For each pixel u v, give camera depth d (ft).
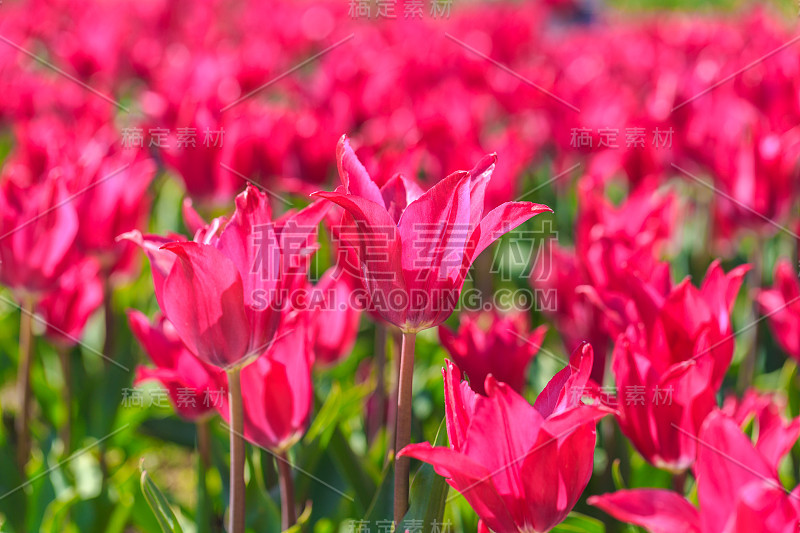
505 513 2.86
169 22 10.84
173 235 3.06
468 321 3.27
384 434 3.80
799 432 2.82
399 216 3.01
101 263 4.15
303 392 3.21
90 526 3.88
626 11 17.28
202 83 5.46
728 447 2.66
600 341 3.54
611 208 3.73
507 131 4.33
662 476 3.70
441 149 4.42
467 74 7.24
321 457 3.71
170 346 3.45
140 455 4.94
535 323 5.05
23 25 9.53
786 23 9.91
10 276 3.65
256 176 4.47
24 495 3.90
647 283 3.26
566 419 2.79
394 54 7.26
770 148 4.01
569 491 2.85
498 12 10.52
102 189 3.83
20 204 3.68
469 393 2.90
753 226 4.19
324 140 4.52
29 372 3.91
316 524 3.64
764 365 5.18
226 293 2.93
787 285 3.65
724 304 3.18
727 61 7.25
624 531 3.61
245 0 12.21
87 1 11.04
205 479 3.52
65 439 4.13
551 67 7.83
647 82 7.77
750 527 2.62
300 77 8.37
